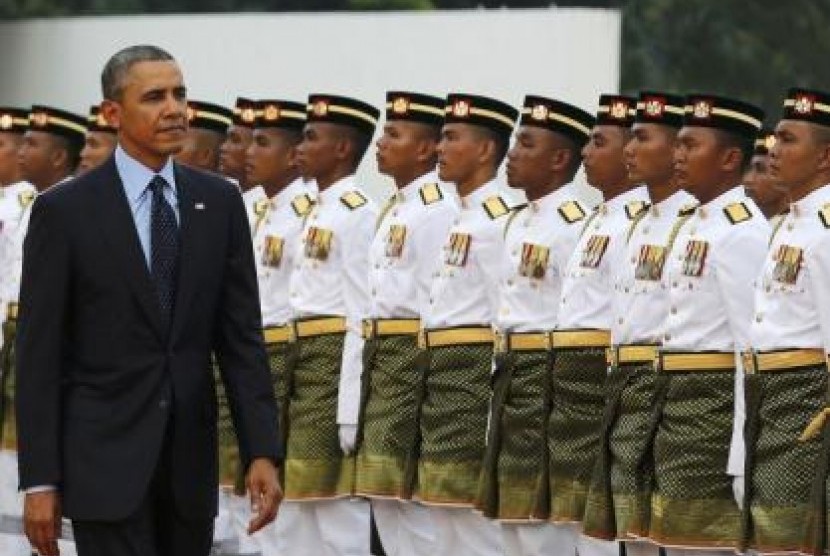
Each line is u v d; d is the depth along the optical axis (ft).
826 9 169.17
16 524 100.07
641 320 73.26
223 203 58.44
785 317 67.51
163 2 189.67
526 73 115.14
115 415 56.90
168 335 57.31
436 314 83.15
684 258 71.36
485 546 83.25
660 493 71.26
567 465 77.56
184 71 127.24
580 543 77.56
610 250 76.89
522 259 79.97
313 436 88.63
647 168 74.23
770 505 67.46
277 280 92.58
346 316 87.86
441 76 117.80
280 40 123.85
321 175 90.38
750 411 68.13
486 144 83.20
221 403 93.35
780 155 68.13
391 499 85.05
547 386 78.07
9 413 100.32
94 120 101.40
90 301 57.16
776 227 68.69
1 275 102.89
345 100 90.02
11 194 105.40
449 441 82.58
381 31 120.06
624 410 73.41
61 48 136.77
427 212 85.10
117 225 57.21
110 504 56.39
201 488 57.77
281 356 91.56
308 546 89.97
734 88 167.32
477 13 116.57
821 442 66.23
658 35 167.32
